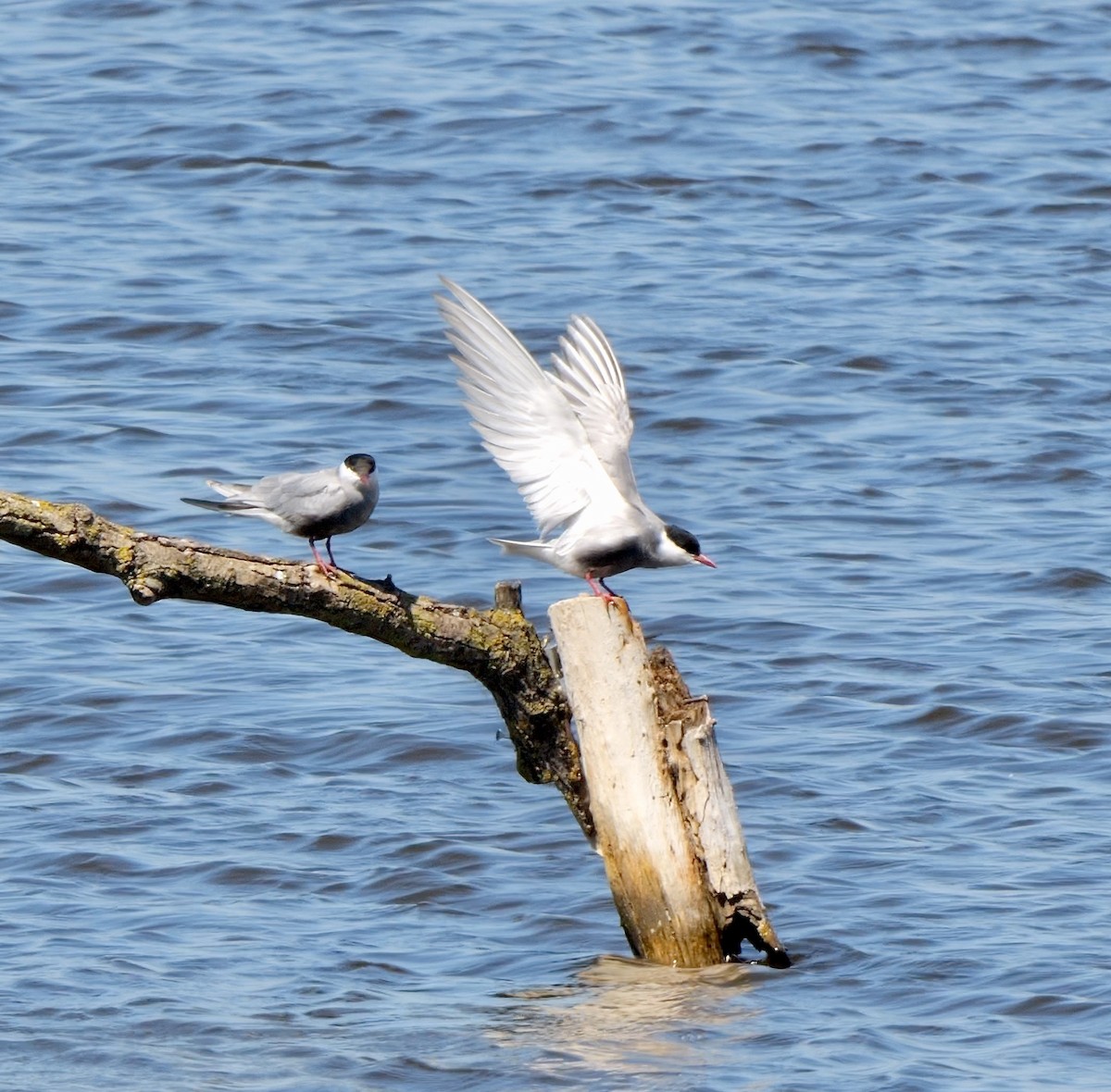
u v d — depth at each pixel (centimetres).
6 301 2486
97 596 1789
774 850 1287
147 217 2811
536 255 2689
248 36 3553
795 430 2192
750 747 1472
